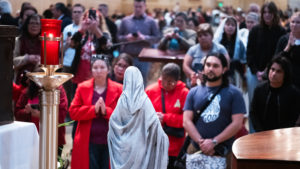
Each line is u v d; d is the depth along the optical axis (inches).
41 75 83.7
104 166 160.6
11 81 93.0
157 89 173.2
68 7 319.3
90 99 162.2
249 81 241.4
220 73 157.1
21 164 93.1
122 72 201.0
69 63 229.1
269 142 98.3
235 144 96.9
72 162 160.1
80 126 161.2
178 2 993.5
